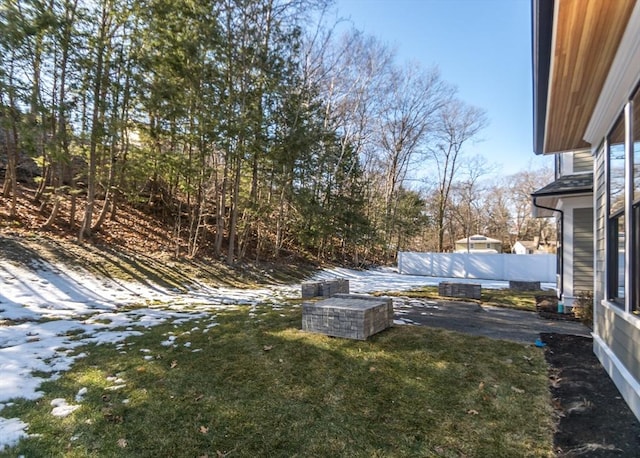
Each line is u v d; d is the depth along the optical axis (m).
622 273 3.75
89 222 10.39
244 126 11.76
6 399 3.11
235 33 12.05
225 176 12.80
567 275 7.85
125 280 8.83
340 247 22.97
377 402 3.32
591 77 3.70
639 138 3.19
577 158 8.80
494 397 3.43
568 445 2.67
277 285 11.76
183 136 11.45
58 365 3.91
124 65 10.09
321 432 2.84
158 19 10.04
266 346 4.71
